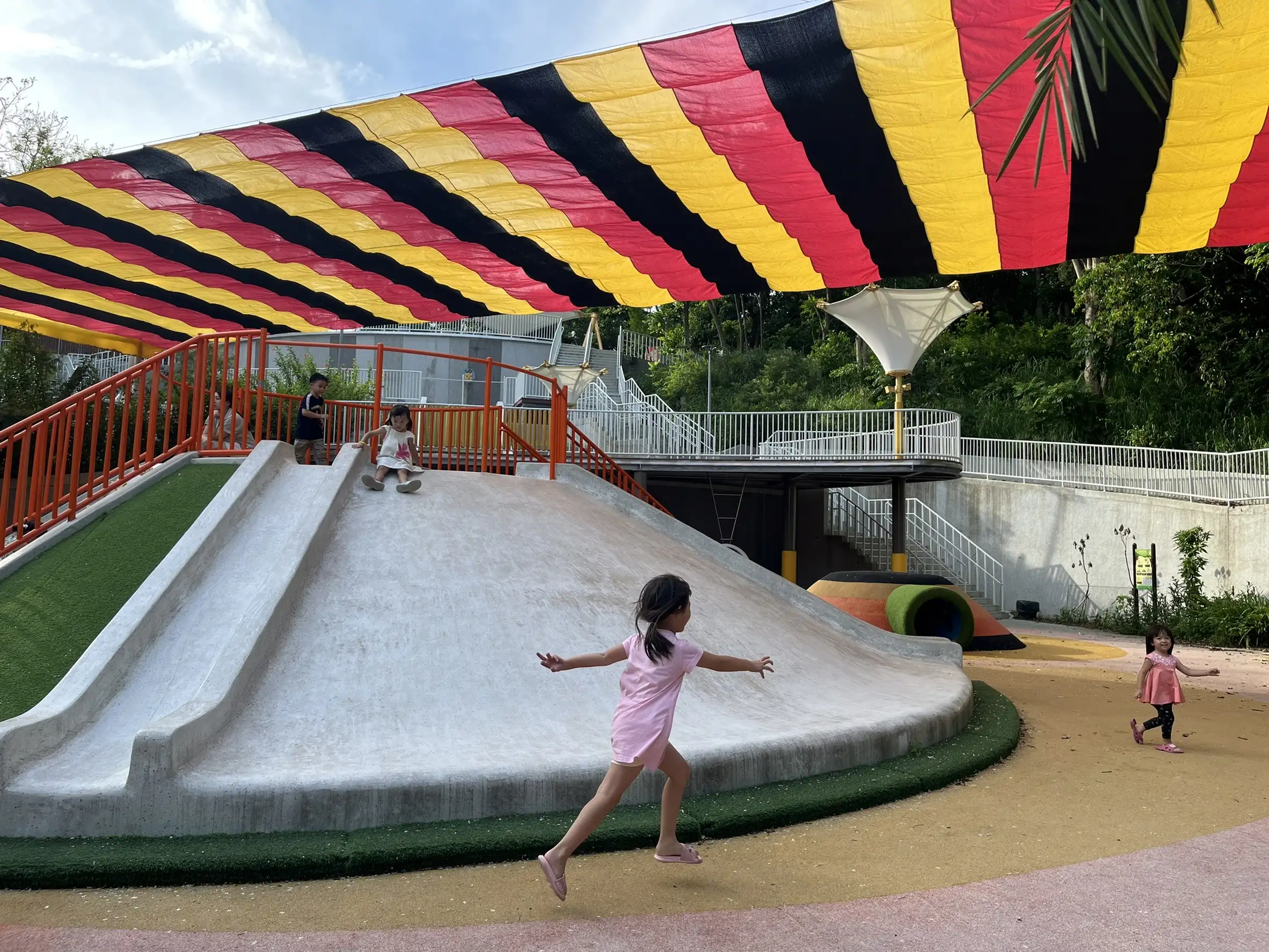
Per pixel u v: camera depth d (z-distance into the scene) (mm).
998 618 24922
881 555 27312
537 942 3607
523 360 36906
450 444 11547
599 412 26016
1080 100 8781
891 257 13562
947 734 7453
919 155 10242
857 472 22438
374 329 35500
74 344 29609
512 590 7262
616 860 4590
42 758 4957
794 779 5922
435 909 3928
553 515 8984
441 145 11242
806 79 8945
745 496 27281
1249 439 27391
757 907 4027
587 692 6422
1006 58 8234
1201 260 27406
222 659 5617
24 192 13328
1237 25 7445
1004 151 9961
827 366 45219
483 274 16453
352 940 3611
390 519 7918
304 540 6961
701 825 4973
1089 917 3961
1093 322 32844
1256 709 10250
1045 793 6246
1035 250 12875
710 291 16125
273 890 4125
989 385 36938
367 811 4680
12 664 5969
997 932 3779
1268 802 6102
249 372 9406
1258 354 28406
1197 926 3873
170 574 6594
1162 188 10570
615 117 10125
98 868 4125
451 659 6297
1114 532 24250
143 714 5492
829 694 7625
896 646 10234
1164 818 5652
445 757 5188
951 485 28141
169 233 15055
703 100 9547
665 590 4312
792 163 10781
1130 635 20703
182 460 8750
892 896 4191
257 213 13953
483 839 4531
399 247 15273
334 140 11289
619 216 13039
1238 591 21453
